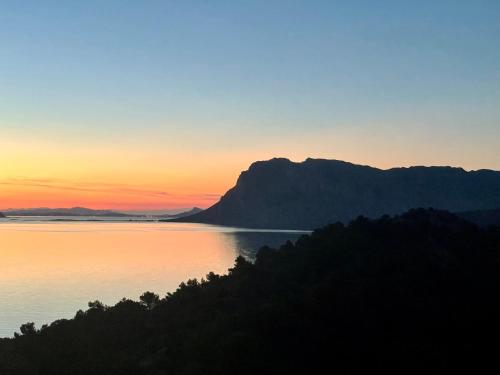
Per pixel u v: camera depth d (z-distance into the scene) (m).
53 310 79.06
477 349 36.38
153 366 34.34
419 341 36.41
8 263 144.75
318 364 34.00
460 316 39.12
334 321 37.50
